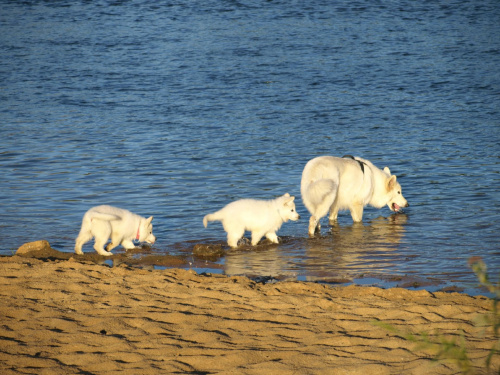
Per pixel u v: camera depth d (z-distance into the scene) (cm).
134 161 5925
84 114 7744
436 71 9862
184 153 6169
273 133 6850
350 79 9444
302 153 6125
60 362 2102
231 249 3959
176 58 11006
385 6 16438
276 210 4022
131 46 12112
